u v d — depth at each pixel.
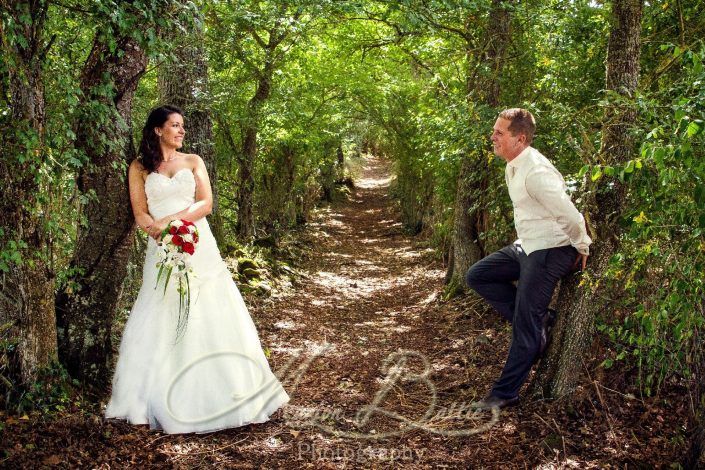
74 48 3.42
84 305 3.54
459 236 7.29
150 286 3.46
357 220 20.48
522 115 3.31
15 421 3.00
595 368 3.65
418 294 8.38
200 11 3.80
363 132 20.00
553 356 3.52
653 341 2.91
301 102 10.90
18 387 3.19
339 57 10.50
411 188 16.33
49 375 3.23
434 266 10.59
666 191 2.69
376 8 7.11
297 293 8.39
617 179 3.23
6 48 2.67
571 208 3.16
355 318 7.06
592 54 4.86
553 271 3.35
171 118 3.40
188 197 3.48
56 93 3.08
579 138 4.43
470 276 3.84
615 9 3.31
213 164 7.84
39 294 3.14
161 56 3.36
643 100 3.01
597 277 3.29
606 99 3.20
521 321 3.45
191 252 3.21
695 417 2.90
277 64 9.02
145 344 3.37
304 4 6.10
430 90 8.16
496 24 6.28
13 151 2.86
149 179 3.42
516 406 3.56
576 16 4.96
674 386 3.50
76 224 3.48
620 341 3.65
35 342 3.17
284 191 13.66
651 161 2.76
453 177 8.24
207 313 3.44
